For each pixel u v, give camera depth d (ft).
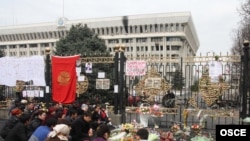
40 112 26.91
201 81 38.52
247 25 88.84
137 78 45.03
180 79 43.96
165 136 28.30
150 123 40.57
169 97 42.16
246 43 36.50
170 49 293.64
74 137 26.99
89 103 48.39
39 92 49.26
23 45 355.36
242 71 36.88
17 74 50.08
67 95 46.39
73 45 93.66
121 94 44.09
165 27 296.51
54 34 335.67
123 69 44.24
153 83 42.11
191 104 39.78
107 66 59.98
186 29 297.33
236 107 39.88
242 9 86.94
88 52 88.84
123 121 43.27
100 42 95.76
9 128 26.94
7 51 364.38
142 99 44.16
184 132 29.81
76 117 29.73
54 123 23.09
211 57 38.27
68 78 46.37
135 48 303.68
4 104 53.67
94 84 59.06
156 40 297.74
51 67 48.67
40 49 344.08
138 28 303.48
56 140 17.06
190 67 41.29
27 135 25.26
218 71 37.93
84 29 99.96
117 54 44.73
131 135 27.89
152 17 297.94
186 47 322.55
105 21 309.83
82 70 47.52
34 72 48.91
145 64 42.42
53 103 46.80
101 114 37.81
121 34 307.78
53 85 47.52
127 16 304.50
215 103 38.47
